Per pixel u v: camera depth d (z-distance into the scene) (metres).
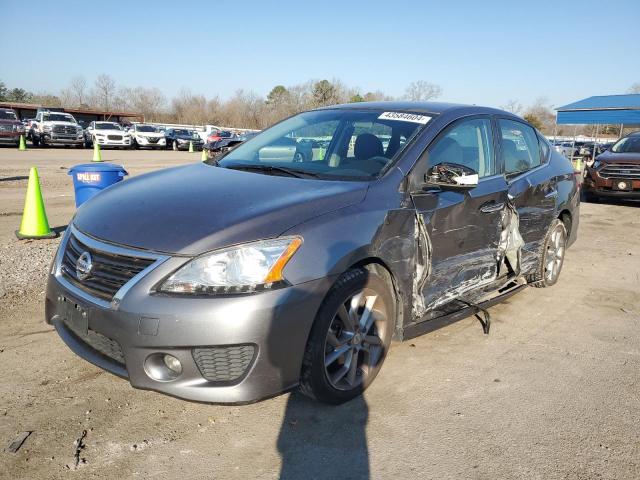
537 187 4.77
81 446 2.68
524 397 3.35
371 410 3.12
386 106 4.23
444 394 3.34
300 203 2.95
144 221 2.85
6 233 7.05
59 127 29.23
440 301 3.75
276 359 2.66
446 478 2.56
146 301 2.57
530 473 2.62
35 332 3.97
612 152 12.30
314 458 2.68
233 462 2.62
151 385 2.62
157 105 72.25
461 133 4.03
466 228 3.85
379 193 3.26
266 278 2.62
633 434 2.99
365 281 3.05
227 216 2.79
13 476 2.45
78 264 2.89
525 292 5.48
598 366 3.83
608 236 8.66
